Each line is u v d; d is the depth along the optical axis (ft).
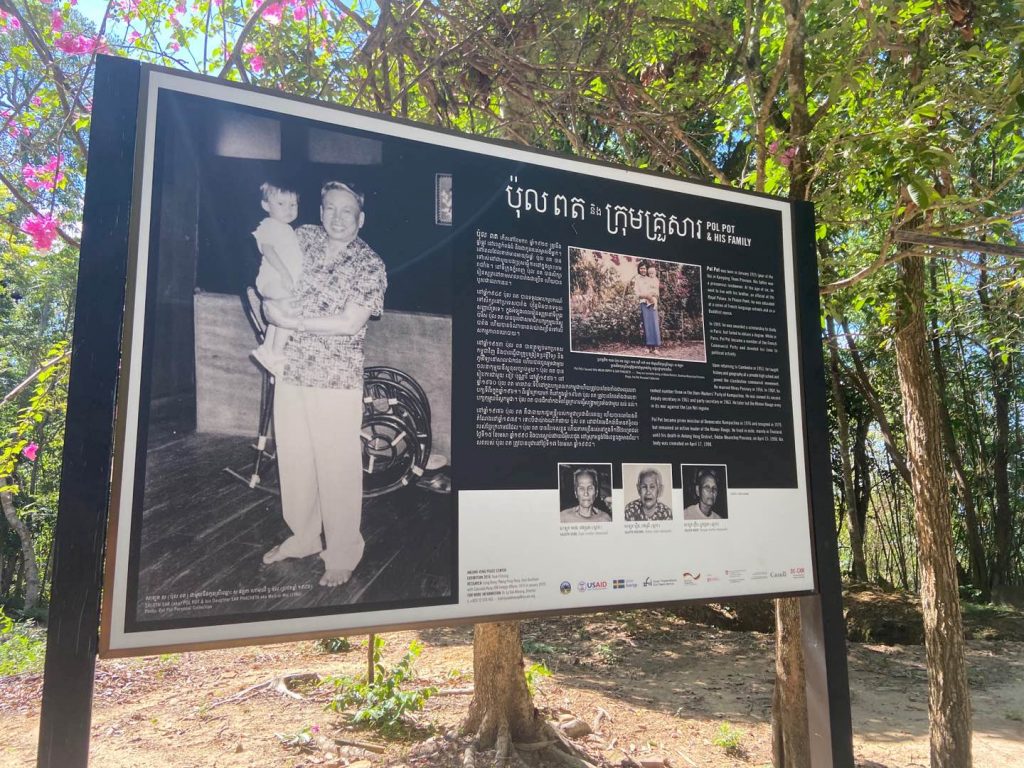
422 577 7.01
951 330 33.50
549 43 12.55
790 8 12.23
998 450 45.60
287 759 16.57
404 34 11.43
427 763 15.71
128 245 6.20
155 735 18.54
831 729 8.49
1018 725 21.76
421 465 7.20
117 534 5.85
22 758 17.89
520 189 8.20
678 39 15.60
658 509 8.22
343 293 7.11
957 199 11.95
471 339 7.67
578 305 8.27
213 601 6.15
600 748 17.94
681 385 8.65
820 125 11.71
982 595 44.32
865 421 52.65
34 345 54.80
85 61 11.88
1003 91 11.53
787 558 8.76
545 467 7.76
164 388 6.21
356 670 24.80
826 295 14.11
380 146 7.53
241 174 6.81
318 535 6.64
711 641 32.68
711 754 17.97
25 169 12.26
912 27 12.98
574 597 7.62
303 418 6.75
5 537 65.82
